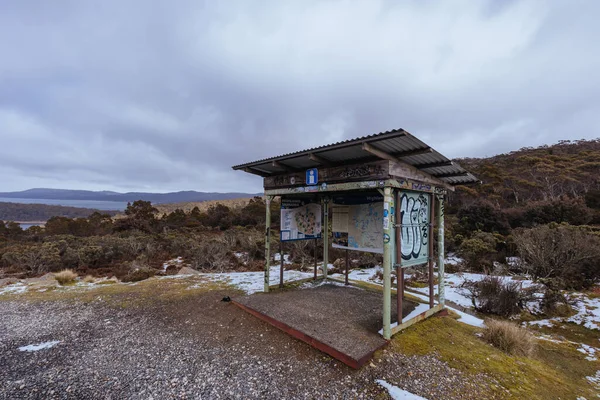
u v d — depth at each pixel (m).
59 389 2.72
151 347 3.60
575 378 3.33
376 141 3.22
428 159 3.84
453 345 3.63
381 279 8.25
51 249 11.32
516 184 25.80
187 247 14.55
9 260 11.16
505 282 6.76
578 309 5.97
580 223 13.34
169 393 2.65
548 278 6.96
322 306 4.61
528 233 9.53
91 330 4.20
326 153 3.94
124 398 2.57
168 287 6.49
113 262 11.67
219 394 2.63
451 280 8.12
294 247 12.20
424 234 4.54
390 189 3.59
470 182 4.86
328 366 3.06
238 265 11.26
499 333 3.89
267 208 5.71
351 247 5.11
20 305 5.48
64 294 6.16
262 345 3.56
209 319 4.48
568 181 24.02
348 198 5.20
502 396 2.65
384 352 3.27
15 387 2.76
